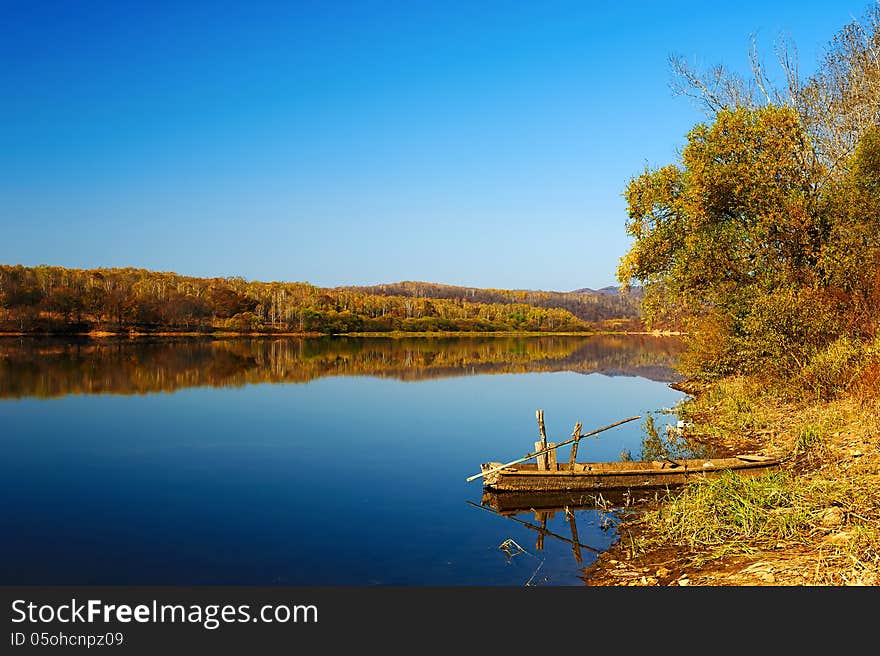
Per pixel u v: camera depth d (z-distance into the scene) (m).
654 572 8.23
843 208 19.14
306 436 20.09
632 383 36.66
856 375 15.62
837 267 18.42
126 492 13.79
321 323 118.25
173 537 10.82
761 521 8.87
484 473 12.72
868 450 11.61
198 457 17.19
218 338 103.19
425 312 147.25
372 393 31.84
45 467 16.14
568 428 21.31
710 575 7.60
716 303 21.89
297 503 12.78
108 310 101.62
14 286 97.19
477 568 9.06
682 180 22.81
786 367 18.36
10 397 29.62
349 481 14.49
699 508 9.51
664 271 24.34
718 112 21.34
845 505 8.77
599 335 145.88
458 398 29.61
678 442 17.61
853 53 23.88
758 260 19.89
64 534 11.05
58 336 92.38
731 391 21.98
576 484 12.65
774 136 20.11
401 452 17.69
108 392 31.77
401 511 12.09
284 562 9.53
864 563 6.80
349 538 10.62
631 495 12.30
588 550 9.60
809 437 13.58
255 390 32.97
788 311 18.31
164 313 106.31
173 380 37.66
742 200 20.55
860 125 22.97
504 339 120.62
